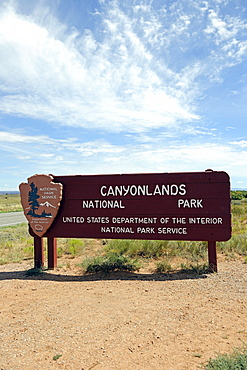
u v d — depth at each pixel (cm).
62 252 1103
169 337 403
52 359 357
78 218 880
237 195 4934
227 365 321
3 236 1614
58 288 675
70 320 477
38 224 893
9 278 779
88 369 332
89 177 880
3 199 10894
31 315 508
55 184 885
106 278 754
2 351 383
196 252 1004
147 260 933
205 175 791
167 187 816
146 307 527
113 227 855
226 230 770
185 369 322
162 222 818
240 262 880
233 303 533
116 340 399
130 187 845
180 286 654
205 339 393
